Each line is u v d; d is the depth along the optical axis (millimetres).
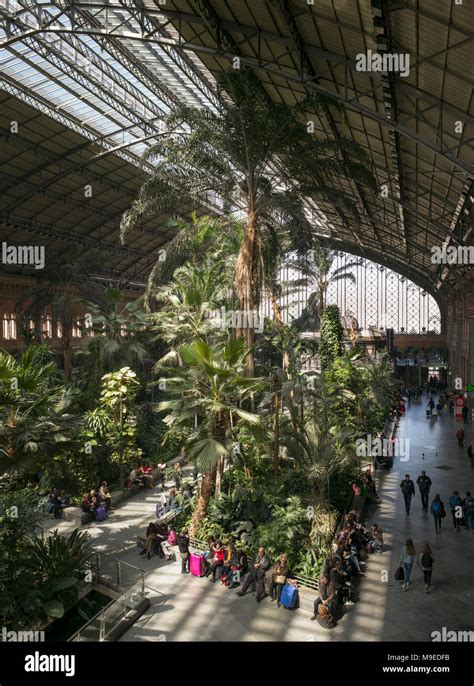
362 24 14289
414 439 32062
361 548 15398
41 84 29188
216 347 15703
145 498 21125
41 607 11719
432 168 23234
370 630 11523
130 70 28438
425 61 14156
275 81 21531
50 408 14180
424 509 19031
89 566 13695
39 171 36781
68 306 37656
